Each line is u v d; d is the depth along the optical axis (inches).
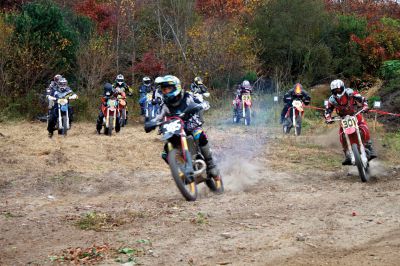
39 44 978.1
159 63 1124.5
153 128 334.6
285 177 423.8
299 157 522.9
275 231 259.3
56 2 1275.8
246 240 245.8
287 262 216.5
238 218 287.3
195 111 334.6
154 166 474.3
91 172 440.5
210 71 1120.8
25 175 420.8
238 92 868.6
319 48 1210.0
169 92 329.4
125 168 460.8
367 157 413.7
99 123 711.1
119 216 298.2
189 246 239.3
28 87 975.0
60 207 325.7
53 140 622.2
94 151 542.0
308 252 229.0
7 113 889.5
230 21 1245.7
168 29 1234.0
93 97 1013.2
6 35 944.9
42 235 266.1
